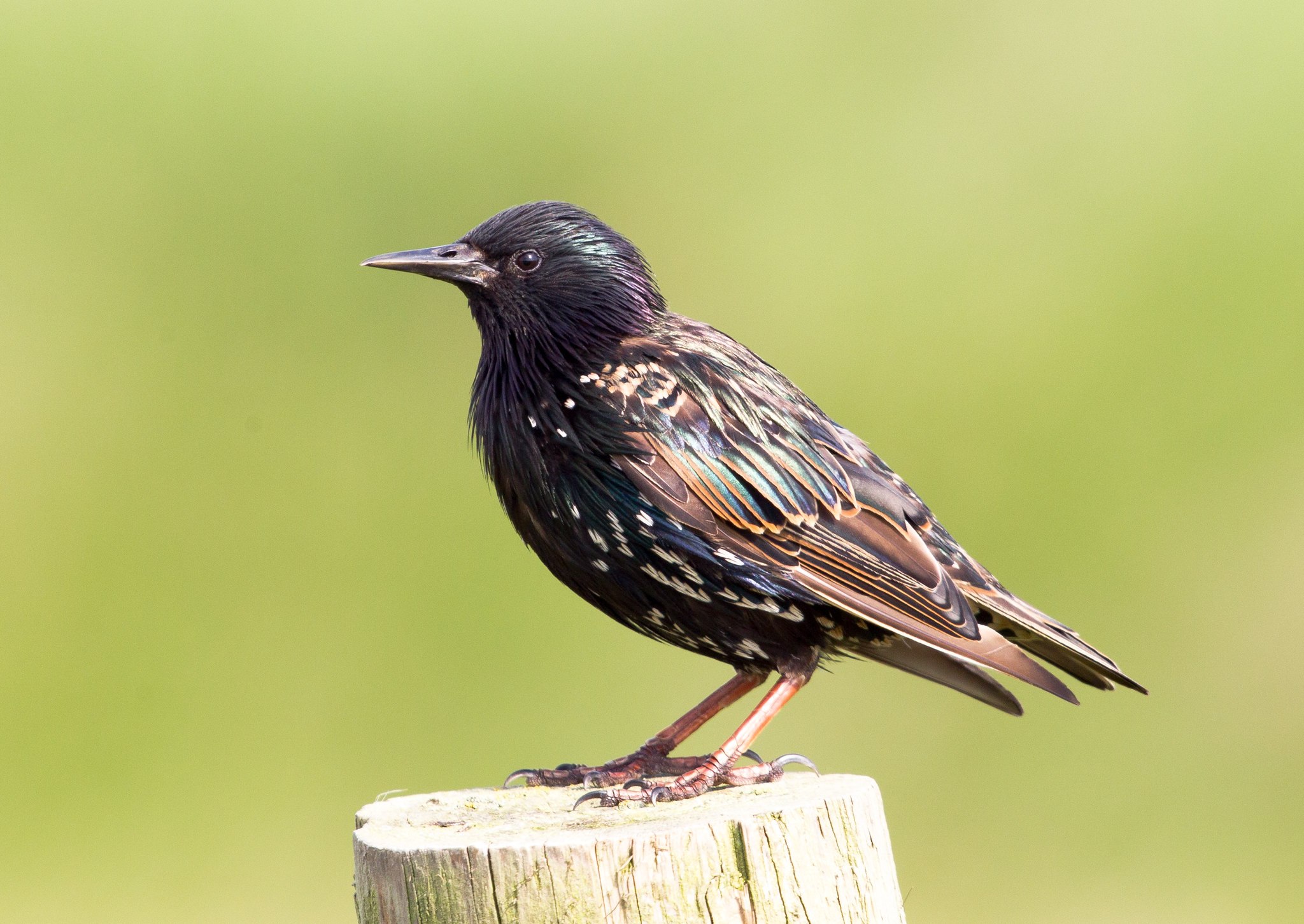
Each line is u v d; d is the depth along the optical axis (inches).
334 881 748.6
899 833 757.3
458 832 290.0
